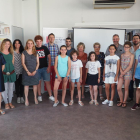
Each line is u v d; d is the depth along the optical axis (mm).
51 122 2973
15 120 3051
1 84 3252
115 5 5648
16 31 5602
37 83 3873
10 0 5059
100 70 4277
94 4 5547
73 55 3818
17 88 4004
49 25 6254
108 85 3910
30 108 3674
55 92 3822
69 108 3688
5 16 4688
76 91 5164
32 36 6352
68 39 4496
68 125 2857
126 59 3670
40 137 2469
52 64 4582
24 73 3762
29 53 3762
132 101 4199
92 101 4027
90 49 5359
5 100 3617
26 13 6250
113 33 5324
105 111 3520
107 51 4230
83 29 5277
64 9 6188
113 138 2453
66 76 3730
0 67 3225
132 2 5402
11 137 2467
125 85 3750
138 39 3947
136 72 3582
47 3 6164
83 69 4379
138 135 2545
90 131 2656
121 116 3258
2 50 3424
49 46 4477
